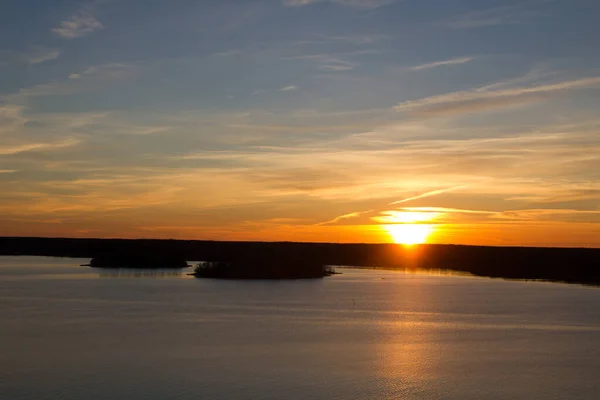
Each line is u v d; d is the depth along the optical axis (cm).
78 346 3234
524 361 2975
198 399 2352
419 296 5716
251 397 2384
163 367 2802
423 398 2405
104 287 6325
